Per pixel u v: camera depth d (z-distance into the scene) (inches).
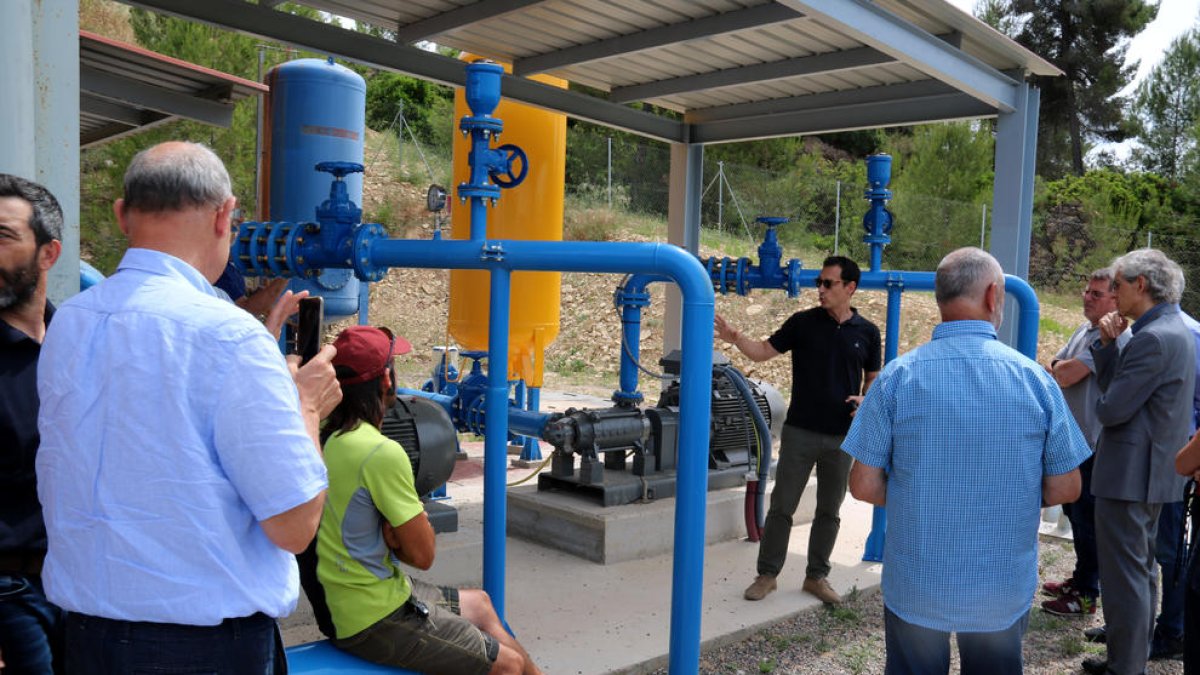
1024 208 253.9
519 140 279.9
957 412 99.0
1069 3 1343.5
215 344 62.2
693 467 123.0
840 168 1131.3
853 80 270.5
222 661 64.3
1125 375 144.2
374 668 102.2
